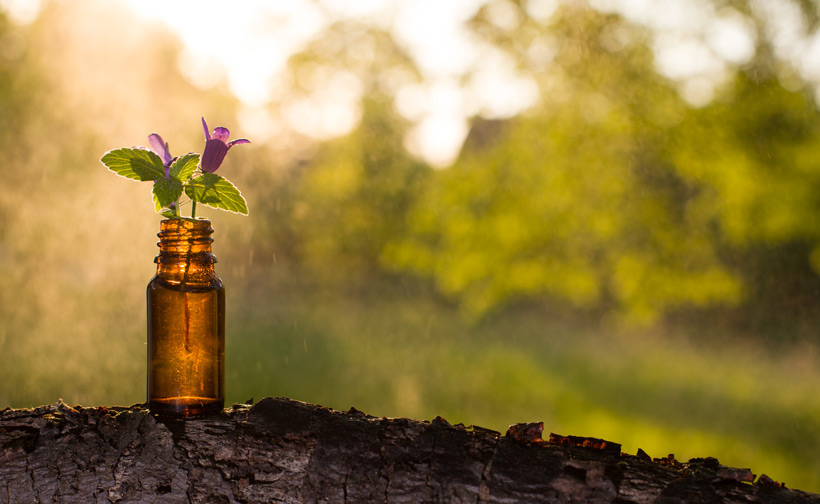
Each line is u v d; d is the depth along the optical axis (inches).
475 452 41.6
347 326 610.5
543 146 297.4
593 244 293.3
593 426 382.6
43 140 481.4
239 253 664.4
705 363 510.9
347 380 454.3
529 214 291.3
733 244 310.5
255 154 533.3
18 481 42.8
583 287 292.0
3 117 473.4
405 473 41.3
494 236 290.7
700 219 290.0
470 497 40.1
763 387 447.5
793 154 277.7
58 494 43.1
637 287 283.6
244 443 43.7
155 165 46.3
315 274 674.8
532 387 458.6
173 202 47.4
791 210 277.6
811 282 416.5
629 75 293.4
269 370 469.1
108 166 45.9
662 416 401.4
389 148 477.4
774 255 407.5
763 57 295.4
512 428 43.4
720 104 288.7
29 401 333.4
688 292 285.4
